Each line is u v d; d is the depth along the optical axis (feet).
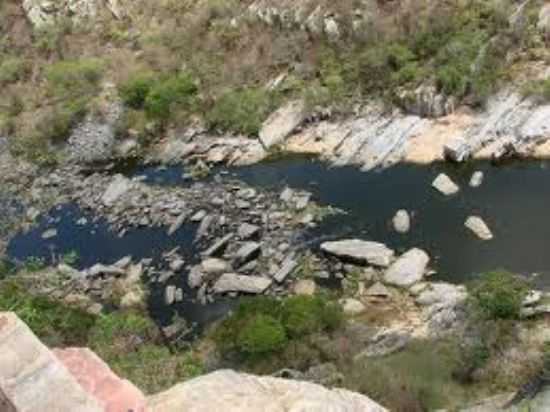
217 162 104.53
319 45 112.88
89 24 143.84
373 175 92.17
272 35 118.93
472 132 91.56
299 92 108.68
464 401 49.55
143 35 135.23
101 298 80.74
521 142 87.76
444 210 81.71
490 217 78.69
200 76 119.34
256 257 81.10
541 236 74.08
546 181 82.48
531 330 57.67
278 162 100.83
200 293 77.30
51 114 124.47
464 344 56.29
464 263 72.95
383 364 55.98
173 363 56.80
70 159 117.50
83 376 22.02
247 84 115.14
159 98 116.78
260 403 22.16
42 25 148.36
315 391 23.06
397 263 74.02
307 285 74.69
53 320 67.15
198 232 88.43
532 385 48.19
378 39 106.93
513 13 98.17
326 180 93.71
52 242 95.55
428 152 92.12
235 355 61.67
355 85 104.73
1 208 107.45
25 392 20.54
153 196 99.45
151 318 75.31
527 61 94.63
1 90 138.72
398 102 99.40
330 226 83.97
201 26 127.54
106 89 126.72
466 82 95.04
